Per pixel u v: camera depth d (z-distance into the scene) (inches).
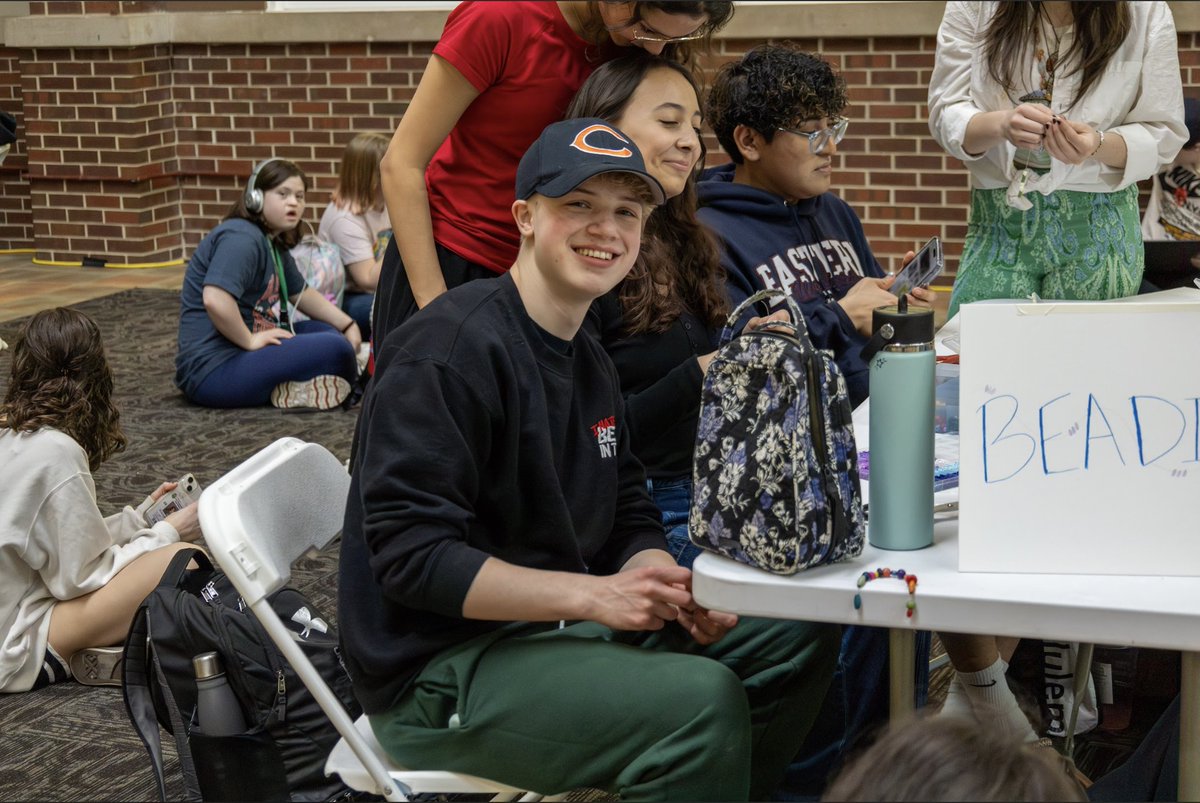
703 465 59.9
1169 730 72.8
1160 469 57.1
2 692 110.8
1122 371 56.9
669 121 85.7
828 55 285.3
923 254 60.0
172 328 271.1
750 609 57.4
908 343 58.4
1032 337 57.0
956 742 34.3
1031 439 57.1
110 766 97.8
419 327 67.2
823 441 56.5
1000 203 117.7
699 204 101.8
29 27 334.6
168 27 338.0
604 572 77.4
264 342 208.2
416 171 93.7
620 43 90.4
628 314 86.4
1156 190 180.5
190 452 184.4
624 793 62.8
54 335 110.0
